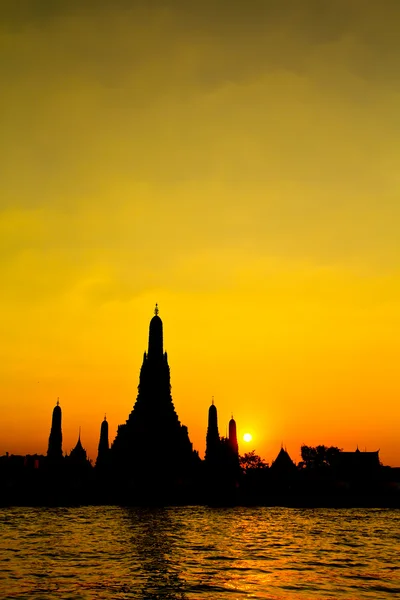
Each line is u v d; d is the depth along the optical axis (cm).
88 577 4822
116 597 4109
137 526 9312
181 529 8888
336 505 15300
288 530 8919
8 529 8781
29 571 5088
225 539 7594
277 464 19738
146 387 18825
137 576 4881
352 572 5228
